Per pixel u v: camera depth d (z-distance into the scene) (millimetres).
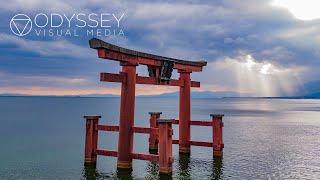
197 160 20047
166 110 119125
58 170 17547
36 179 15805
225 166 18688
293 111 120500
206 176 16422
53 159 20703
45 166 18562
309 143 29719
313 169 18609
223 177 16328
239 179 16078
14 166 18641
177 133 38812
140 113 88062
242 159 21047
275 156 22562
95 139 17766
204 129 43188
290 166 19328
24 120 57812
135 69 16688
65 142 29078
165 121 15617
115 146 27812
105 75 15180
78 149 25031
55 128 42750
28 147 26031
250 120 65125
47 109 111625
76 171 17250
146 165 18422
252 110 125500
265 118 72750
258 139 32375
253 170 18031
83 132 37625
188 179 15781
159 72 18516
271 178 16453
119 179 15719
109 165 18469
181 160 19969
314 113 102938
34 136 33562
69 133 36562
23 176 16406
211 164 19062
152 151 23281
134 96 16641
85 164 17812
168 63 18766
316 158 21984
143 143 28828
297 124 54844
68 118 63375
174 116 80562
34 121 55250
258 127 47906
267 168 18672
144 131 16297
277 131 41781
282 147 26969
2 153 23047
